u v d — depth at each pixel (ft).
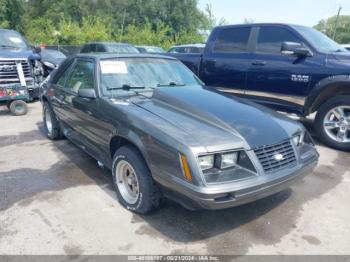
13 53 26.53
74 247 9.34
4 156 16.58
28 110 28.32
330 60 16.96
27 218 10.75
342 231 10.29
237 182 8.84
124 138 11.00
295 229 10.37
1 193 12.48
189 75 15.39
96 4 144.97
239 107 11.62
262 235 10.05
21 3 116.06
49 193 12.49
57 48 76.74
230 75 20.88
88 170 14.69
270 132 10.22
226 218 10.91
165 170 9.34
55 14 130.52
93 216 10.89
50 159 16.08
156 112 10.95
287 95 18.54
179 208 11.37
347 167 15.40
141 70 14.08
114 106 11.62
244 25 20.61
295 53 17.74
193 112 10.89
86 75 14.17
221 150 9.02
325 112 17.65
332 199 12.34
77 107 14.29
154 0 148.66
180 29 150.41
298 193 12.79
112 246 9.40
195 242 9.64
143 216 10.91
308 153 11.23
